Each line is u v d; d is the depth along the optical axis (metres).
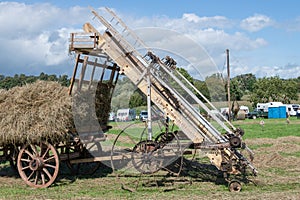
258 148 17.66
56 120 9.66
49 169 12.45
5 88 10.81
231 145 9.28
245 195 8.51
